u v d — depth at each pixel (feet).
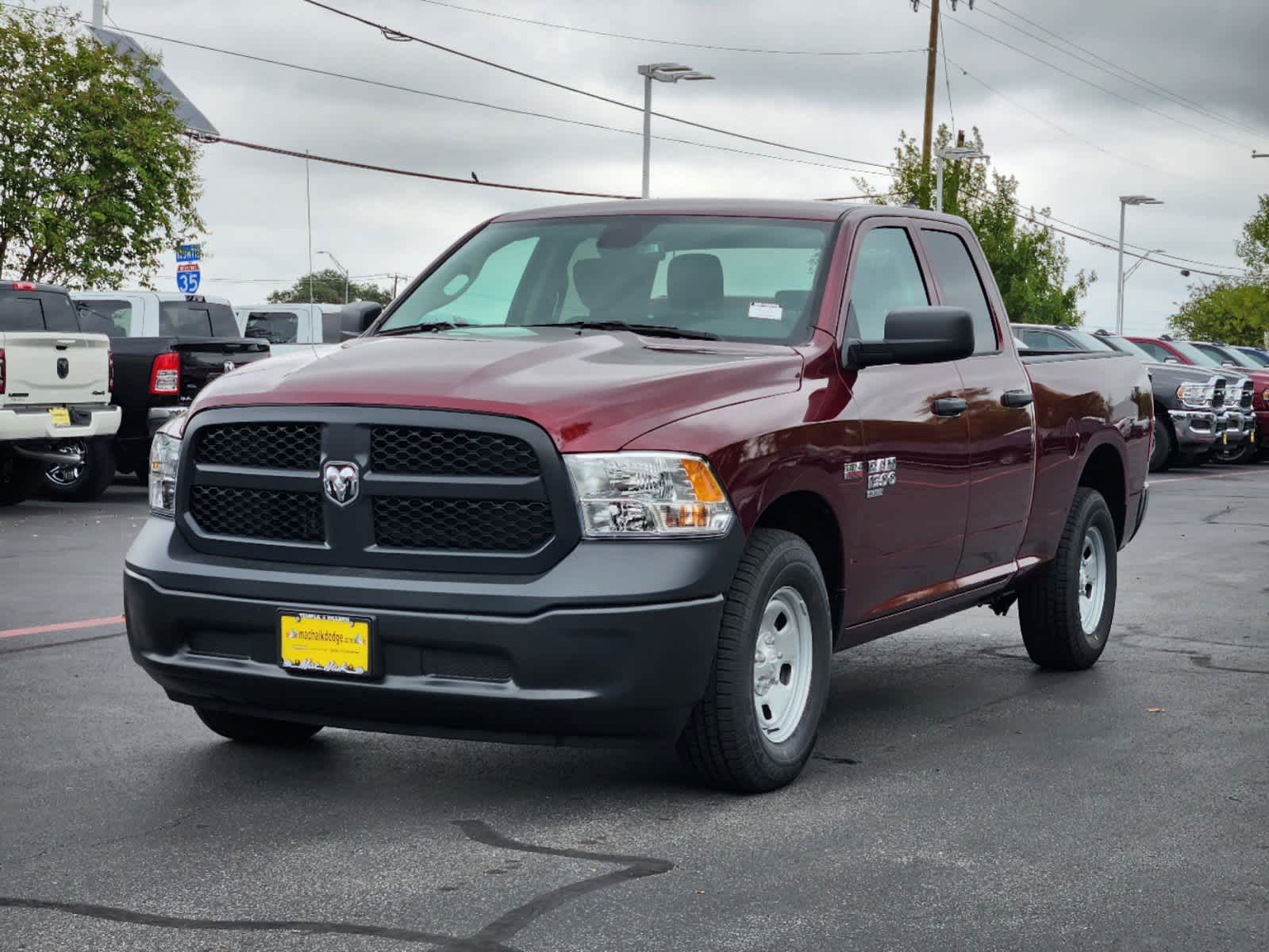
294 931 12.46
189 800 16.43
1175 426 80.84
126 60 86.99
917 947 12.30
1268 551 42.55
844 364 18.34
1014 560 22.84
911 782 17.60
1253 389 91.81
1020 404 22.24
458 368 16.07
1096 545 25.48
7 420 47.39
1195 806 16.71
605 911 13.04
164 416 54.49
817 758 18.78
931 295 21.25
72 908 13.00
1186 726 20.80
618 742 15.47
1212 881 14.11
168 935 12.35
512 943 12.25
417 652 15.28
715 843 15.06
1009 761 18.72
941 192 162.30
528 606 14.84
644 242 19.98
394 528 15.56
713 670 15.98
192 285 80.84
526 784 17.29
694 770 16.67
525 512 15.20
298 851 14.67
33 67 83.87
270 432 16.17
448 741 19.34
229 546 16.31
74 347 49.75
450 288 20.68
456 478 15.24
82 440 52.80
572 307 19.49
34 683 22.26
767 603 16.53
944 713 21.58
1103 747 19.53
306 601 15.55
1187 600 33.06
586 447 15.11
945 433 20.01
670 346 17.76
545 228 20.94
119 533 42.68
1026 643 24.73
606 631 14.89
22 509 50.19
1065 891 13.78
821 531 18.04
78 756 18.25
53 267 85.51
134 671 23.17
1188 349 90.99
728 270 19.24
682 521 15.37
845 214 19.94
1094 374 25.36
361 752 18.70
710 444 15.67
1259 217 259.19
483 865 14.30
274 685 15.90
